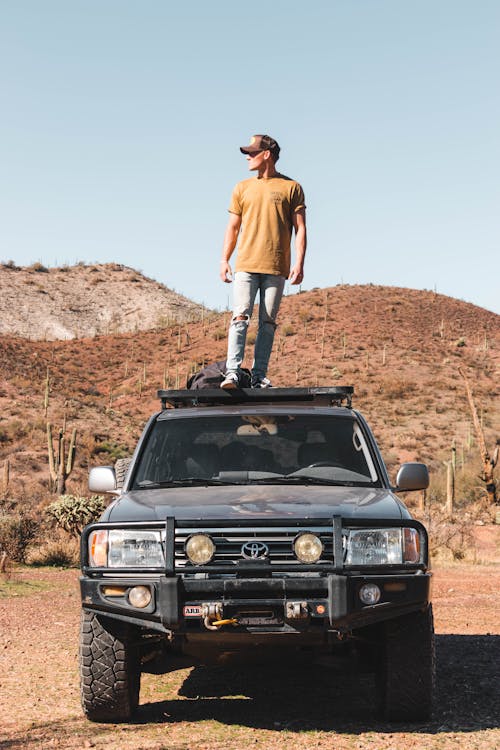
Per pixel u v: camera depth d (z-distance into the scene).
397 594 5.30
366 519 5.39
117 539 5.46
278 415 6.71
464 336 119.50
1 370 97.44
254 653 5.52
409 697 5.50
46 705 6.21
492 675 7.28
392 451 69.38
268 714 5.86
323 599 5.21
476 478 46.38
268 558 5.27
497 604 12.34
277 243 7.31
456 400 89.25
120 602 5.35
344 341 109.25
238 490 6.01
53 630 9.83
